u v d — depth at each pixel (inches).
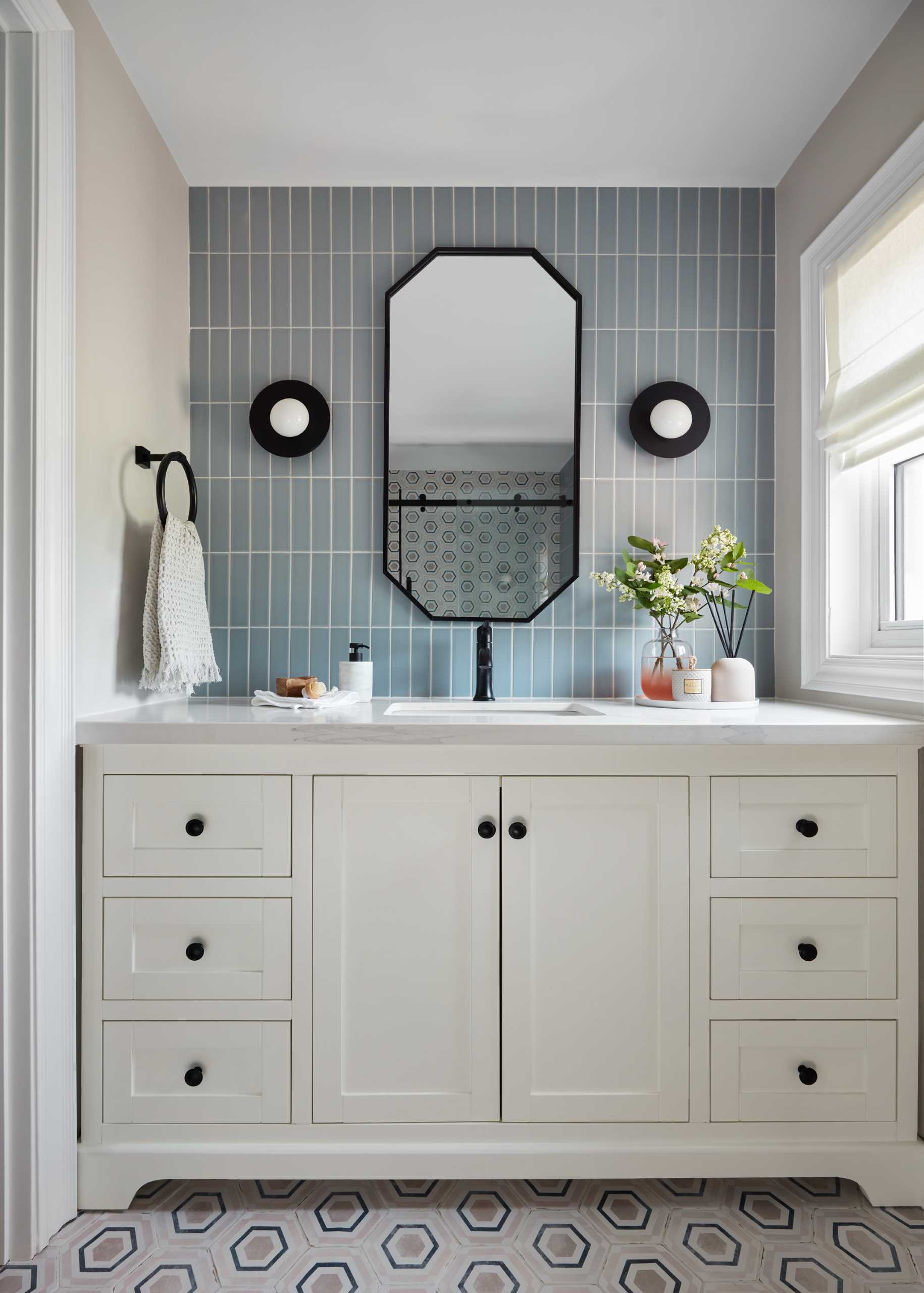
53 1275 48.1
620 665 78.2
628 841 54.9
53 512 51.2
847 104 65.3
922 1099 56.2
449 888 54.7
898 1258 49.8
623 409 78.3
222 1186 57.2
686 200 78.4
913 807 54.9
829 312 69.4
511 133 70.2
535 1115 54.7
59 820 51.8
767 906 54.8
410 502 77.5
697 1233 52.1
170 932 54.2
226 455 77.6
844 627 70.0
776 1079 55.0
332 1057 54.4
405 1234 51.8
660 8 56.5
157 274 69.7
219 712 61.7
